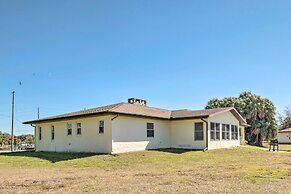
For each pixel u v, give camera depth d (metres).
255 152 25.33
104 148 21.39
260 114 41.91
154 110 27.70
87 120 22.91
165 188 9.72
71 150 23.95
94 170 14.96
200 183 10.64
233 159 20.05
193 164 17.22
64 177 12.34
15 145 48.84
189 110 29.72
